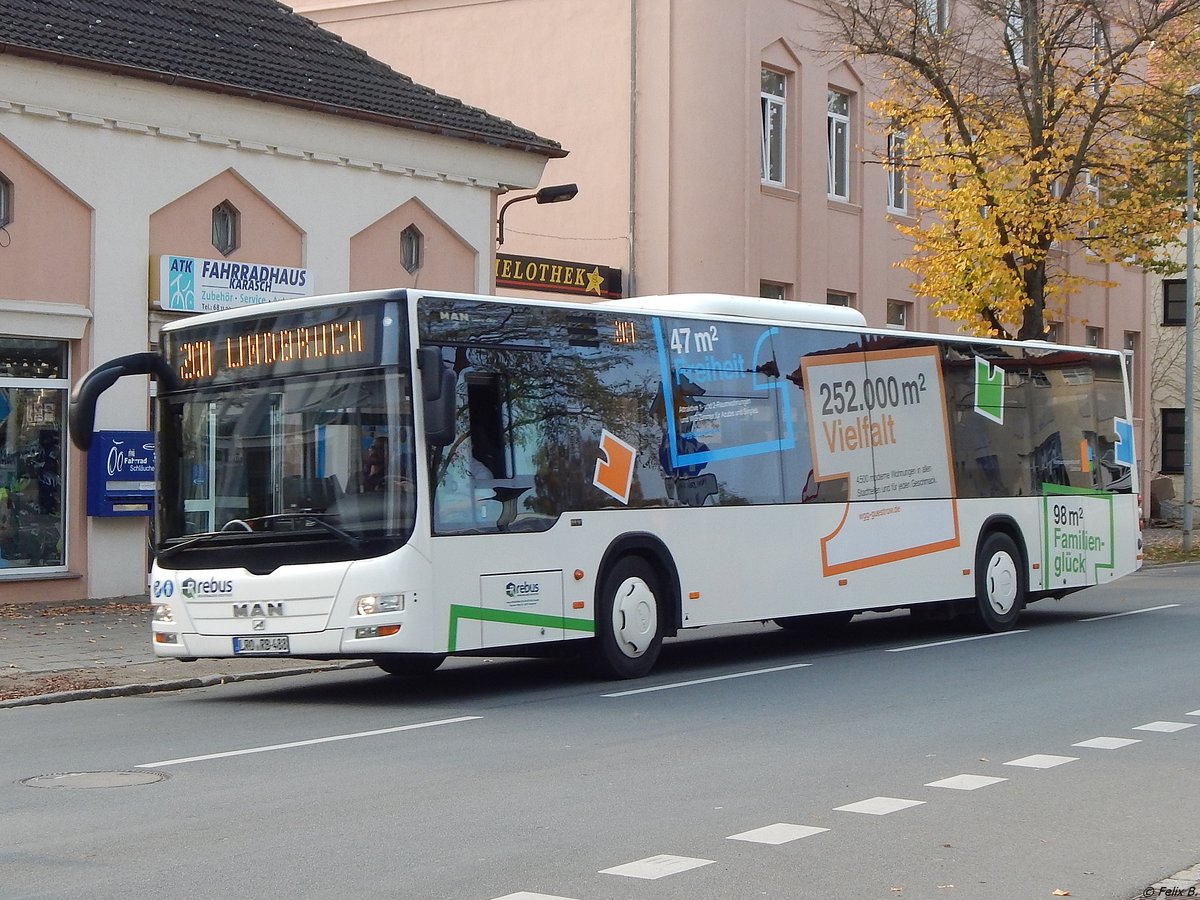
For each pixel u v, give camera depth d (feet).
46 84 62.08
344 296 40.45
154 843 24.08
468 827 25.23
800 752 32.58
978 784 28.94
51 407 63.72
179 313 67.05
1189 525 108.17
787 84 105.60
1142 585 85.71
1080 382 64.85
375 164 74.59
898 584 54.65
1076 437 64.28
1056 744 33.45
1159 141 93.50
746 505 49.03
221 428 41.86
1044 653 51.75
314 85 73.05
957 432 57.93
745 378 49.55
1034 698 40.73
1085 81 90.07
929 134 104.06
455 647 40.06
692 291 98.63
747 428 49.42
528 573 42.09
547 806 26.94
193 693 44.78
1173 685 43.19
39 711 40.65
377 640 39.01
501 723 37.24
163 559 42.29
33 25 63.26
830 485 52.16
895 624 64.59
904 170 101.55
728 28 98.99
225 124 68.44
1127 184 94.53
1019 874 22.20
